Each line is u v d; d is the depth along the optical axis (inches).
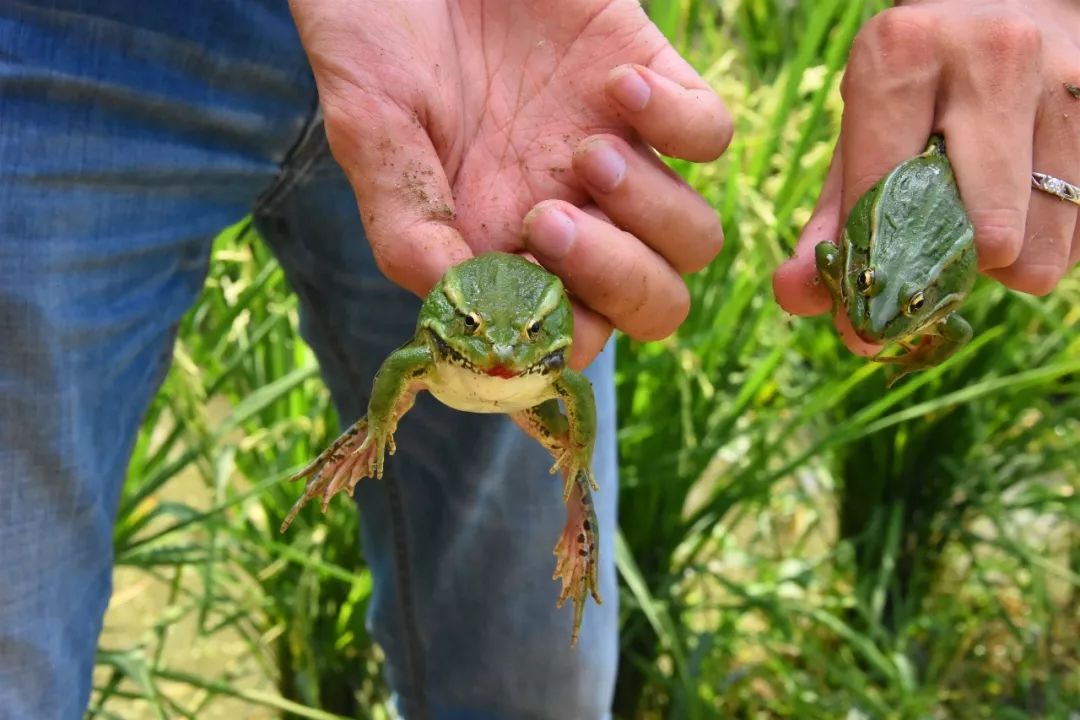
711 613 32.5
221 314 27.9
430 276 19.2
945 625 29.8
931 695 28.0
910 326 19.4
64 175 19.1
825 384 28.7
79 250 19.4
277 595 27.8
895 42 20.0
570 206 18.9
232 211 21.6
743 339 27.6
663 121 19.2
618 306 19.1
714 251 19.6
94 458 20.0
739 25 35.9
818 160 26.7
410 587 24.6
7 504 19.0
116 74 19.4
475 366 18.5
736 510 35.0
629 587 27.8
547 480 23.0
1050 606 30.6
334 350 23.5
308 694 27.4
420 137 19.3
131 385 20.9
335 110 19.2
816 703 28.2
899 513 30.0
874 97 20.0
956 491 31.3
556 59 20.3
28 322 18.8
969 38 19.7
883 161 20.0
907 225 19.5
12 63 18.7
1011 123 19.6
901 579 32.2
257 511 31.9
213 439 25.7
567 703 24.4
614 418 23.5
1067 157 19.8
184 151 20.3
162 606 31.4
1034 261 19.9
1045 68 19.9
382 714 27.9
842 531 33.6
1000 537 29.3
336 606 28.1
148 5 19.4
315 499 27.5
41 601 19.3
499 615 23.8
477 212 20.1
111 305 20.1
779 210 26.9
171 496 34.0
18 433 19.0
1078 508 29.5
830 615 29.0
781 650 31.8
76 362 19.4
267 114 20.9
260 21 20.1
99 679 28.8
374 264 22.2
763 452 27.5
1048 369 26.4
